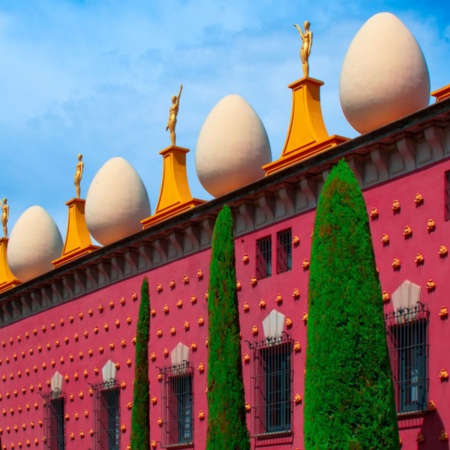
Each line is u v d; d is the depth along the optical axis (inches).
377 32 1644.9
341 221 1457.9
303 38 1829.5
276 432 1704.0
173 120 2123.5
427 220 1536.7
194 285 1962.4
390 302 1568.7
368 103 1631.4
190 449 1905.8
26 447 2410.2
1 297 2519.7
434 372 1486.2
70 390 2274.9
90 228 2266.2
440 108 1492.4
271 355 1771.7
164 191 2116.1
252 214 1833.2
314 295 1464.1
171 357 1989.4
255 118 1934.1
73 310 2306.8
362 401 1398.9
